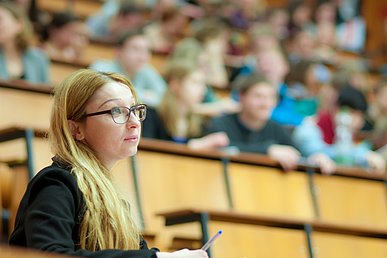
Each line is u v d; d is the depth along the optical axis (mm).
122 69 5746
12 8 5215
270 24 8430
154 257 2209
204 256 2283
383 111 6719
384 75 8281
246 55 7613
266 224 3898
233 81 6922
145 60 5730
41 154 3816
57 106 2475
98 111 2463
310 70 7066
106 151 2475
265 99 5141
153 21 7508
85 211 2322
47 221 2205
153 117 4910
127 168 4164
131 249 2385
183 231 4148
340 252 4117
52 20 6129
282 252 3951
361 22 9719
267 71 6594
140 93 5609
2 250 1651
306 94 6875
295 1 8938
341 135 5988
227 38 7730
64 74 5707
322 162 4844
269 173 4660
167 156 4344
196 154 4418
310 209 4730
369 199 4949
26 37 5254
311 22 9000
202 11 8383
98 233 2324
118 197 2453
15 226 2307
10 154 4047
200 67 6047
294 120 6586
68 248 2178
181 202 4305
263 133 5188
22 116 4477
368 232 4180
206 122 5512
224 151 4590
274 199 4625
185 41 6305
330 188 4840
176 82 4949
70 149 2422
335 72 7660
